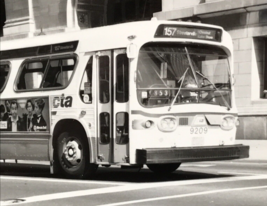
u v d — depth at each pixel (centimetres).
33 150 1460
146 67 1245
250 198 1012
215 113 1306
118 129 1263
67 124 1387
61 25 3244
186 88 1273
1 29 3812
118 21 3288
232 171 1490
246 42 2498
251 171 1485
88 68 1341
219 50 1343
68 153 1382
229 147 1309
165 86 1255
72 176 1377
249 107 2489
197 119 1280
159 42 1259
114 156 1269
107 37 1302
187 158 1247
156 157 1213
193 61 1295
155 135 1237
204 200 1002
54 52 1423
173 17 2708
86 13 3253
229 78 1350
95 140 1312
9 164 1895
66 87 1384
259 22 2447
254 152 2020
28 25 3372
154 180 1315
